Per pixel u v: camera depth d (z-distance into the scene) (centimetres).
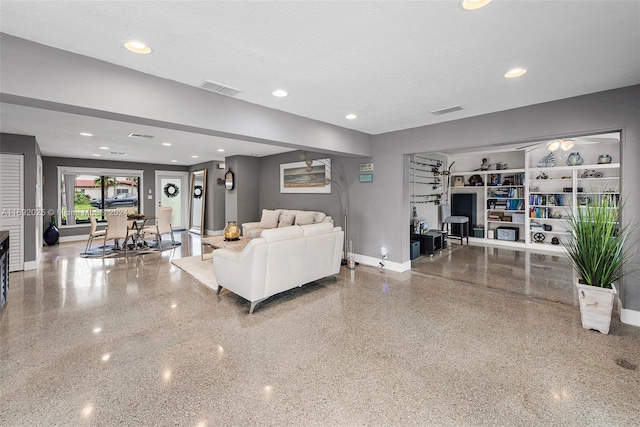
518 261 546
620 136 289
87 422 167
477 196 773
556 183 647
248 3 161
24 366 219
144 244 699
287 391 193
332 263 414
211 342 255
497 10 168
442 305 338
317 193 610
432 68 244
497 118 364
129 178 892
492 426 164
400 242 478
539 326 284
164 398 186
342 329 279
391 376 209
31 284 411
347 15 173
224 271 351
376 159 501
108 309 325
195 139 532
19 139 475
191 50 215
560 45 207
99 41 202
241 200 742
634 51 215
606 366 218
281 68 244
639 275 280
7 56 194
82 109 228
